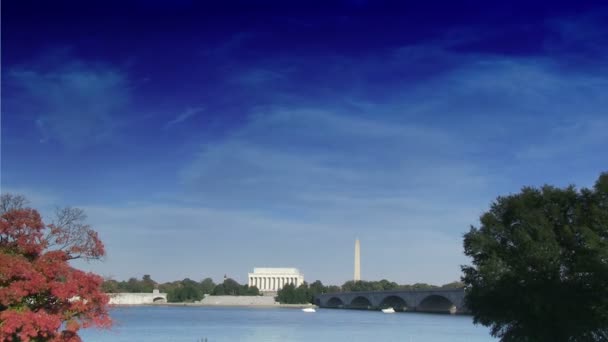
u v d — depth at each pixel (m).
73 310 36.22
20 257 36.09
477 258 73.00
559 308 64.06
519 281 66.69
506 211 72.69
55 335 35.69
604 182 66.12
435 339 146.00
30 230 37.59
